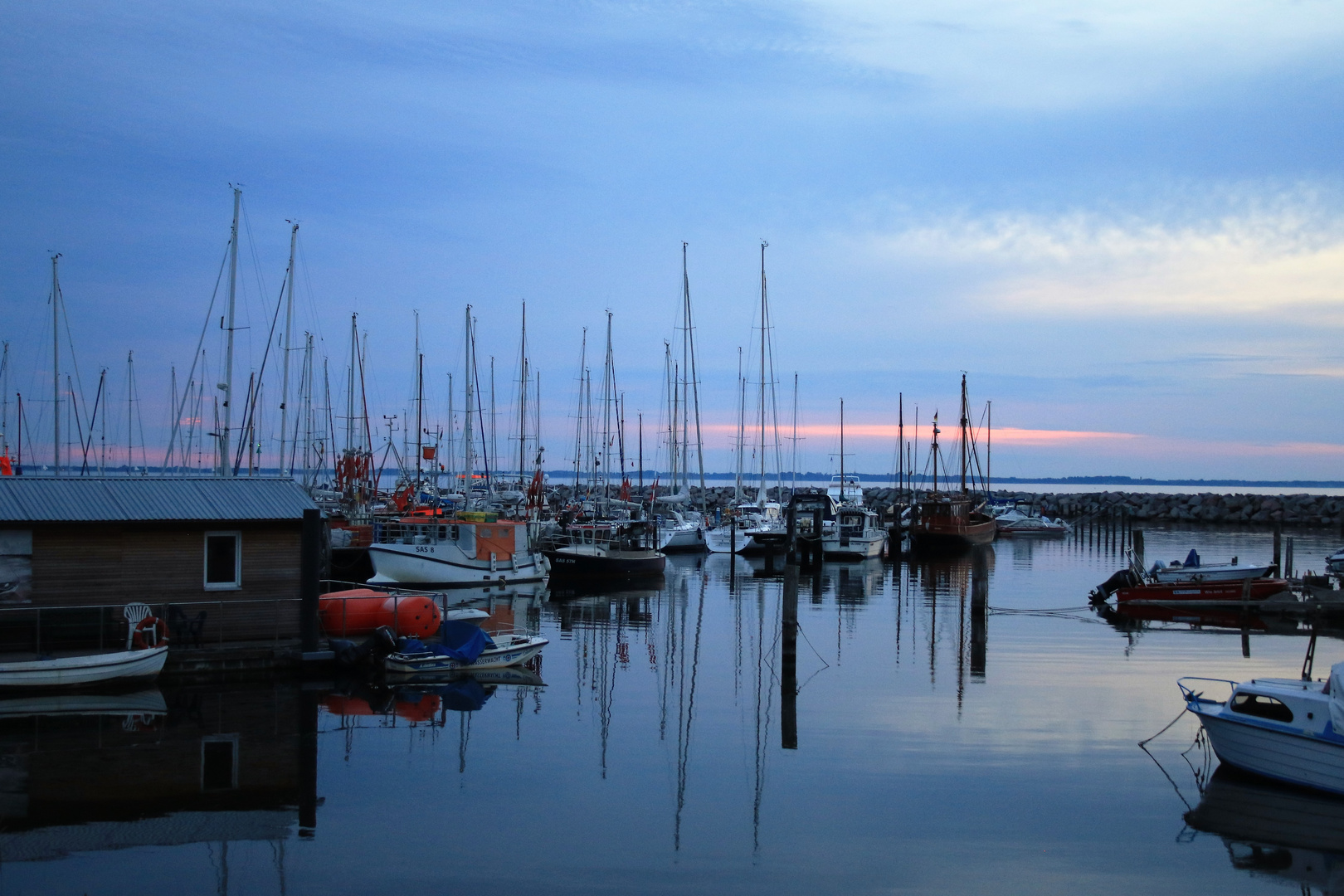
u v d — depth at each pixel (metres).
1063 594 43.53
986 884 12.59
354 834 13.75
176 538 21.64
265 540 22.41
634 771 16.77
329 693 21.48
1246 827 14.54
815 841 13.79
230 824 13.99
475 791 15.57
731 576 51.94
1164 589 36.91
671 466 73.06
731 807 15.06
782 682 23.00
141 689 20.94
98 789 15.15
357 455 61.16
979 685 23.70
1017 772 16.94
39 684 19.80
